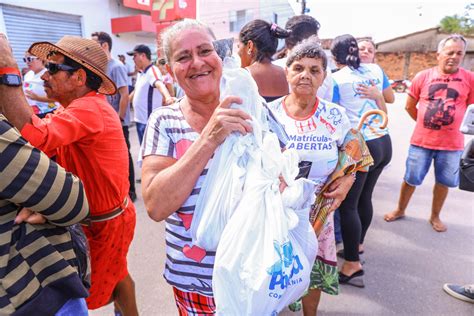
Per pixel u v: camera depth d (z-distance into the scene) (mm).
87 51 1598
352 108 2572
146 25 11648
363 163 1740
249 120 1086
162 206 1101
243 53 2146
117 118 1750
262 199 1058
